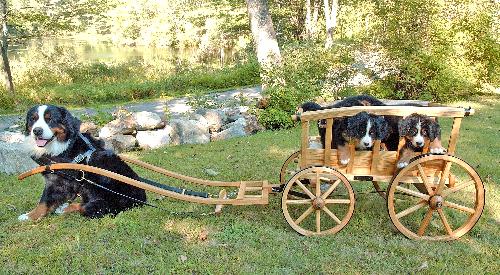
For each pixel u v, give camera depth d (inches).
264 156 304.0
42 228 187.6
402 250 166.9
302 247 169.5
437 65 506.0
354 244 172.7
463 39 540.7
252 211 203.6
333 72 493.4
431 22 530.6
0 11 615.5
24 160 271.6
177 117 420.5
